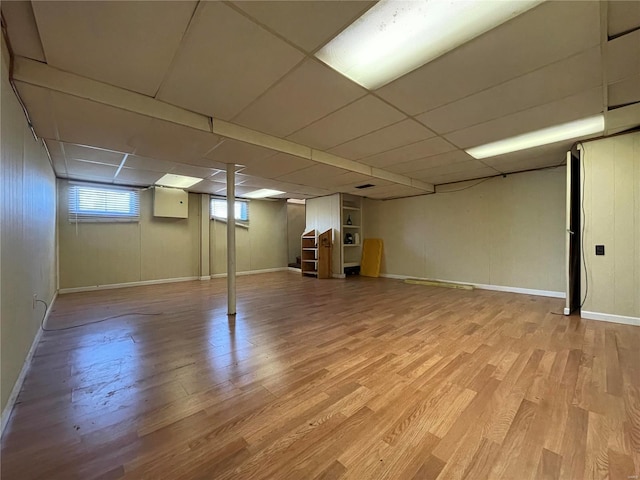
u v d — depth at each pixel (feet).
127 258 19.75
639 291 10.75
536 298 15.71
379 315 12.51
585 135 11.05
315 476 4.11
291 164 13.46
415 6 4.83
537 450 4.56
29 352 7.84
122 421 5.33
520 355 8.17
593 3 4.76
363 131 10.41
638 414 5.43
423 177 18.66
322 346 8.97
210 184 19.40
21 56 6.04
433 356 8.18
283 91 7.53
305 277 24.54
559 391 6.26
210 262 23.99
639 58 6.18
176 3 4.65
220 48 5.81
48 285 12.64
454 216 20.31
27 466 4.25
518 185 17.33
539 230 16.61
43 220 10.70
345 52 5.99
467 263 19.63
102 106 7.31
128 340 9.52
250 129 10.19
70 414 5.53
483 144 11.98
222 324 11.28
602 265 11.39
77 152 11.55
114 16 4.89
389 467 4.27
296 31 5.35
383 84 7.23
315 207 25.85
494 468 4.23
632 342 9.06
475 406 5.77
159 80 7.00
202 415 5.52
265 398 6.10
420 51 5.99
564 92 7.69
